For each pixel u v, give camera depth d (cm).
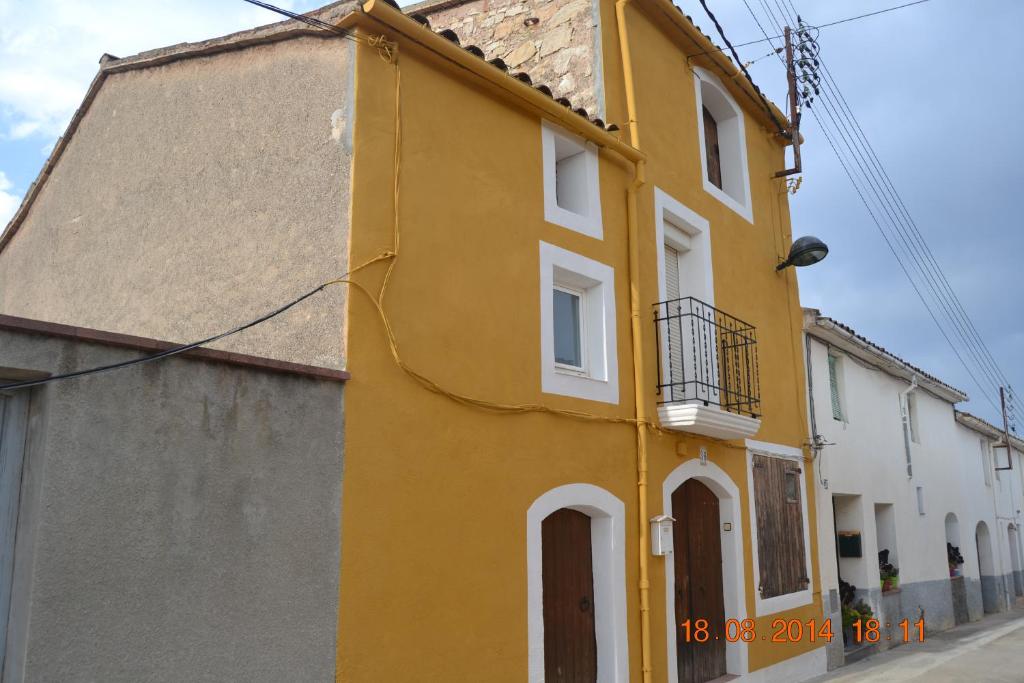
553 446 718
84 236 835
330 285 577
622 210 860
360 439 552
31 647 387
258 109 668
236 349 630
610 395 797
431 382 610
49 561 398
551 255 754
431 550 589
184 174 722
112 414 431
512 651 641
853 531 1414
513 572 654
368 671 532
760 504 1038
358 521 540
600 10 925
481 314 668
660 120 968
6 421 415
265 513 489
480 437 647
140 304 737
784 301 1202
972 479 2183
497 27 1034
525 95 730
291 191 624
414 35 632
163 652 433
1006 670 1180
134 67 794
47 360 412
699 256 1002
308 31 635
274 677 479
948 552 1948
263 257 632
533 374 709
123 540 426
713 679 910
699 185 1023
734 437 945
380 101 614
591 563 774
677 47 1042
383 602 548
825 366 1349
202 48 717
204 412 470
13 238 991
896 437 1631
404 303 603
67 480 410
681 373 928
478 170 691
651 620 799
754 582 991
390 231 601
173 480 450
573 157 834
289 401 514
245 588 473
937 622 1697
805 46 1258
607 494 771
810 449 1191
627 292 848
